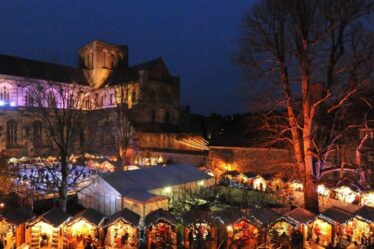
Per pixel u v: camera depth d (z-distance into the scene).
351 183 37.34
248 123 55.09
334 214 28.12
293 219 27.36
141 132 72.44
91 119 74.12
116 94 77.31
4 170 44.06
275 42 32.06
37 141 70.94
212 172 52.50
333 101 32.34
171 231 27.56
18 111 72.56
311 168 31.55
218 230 24.34
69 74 93.69
